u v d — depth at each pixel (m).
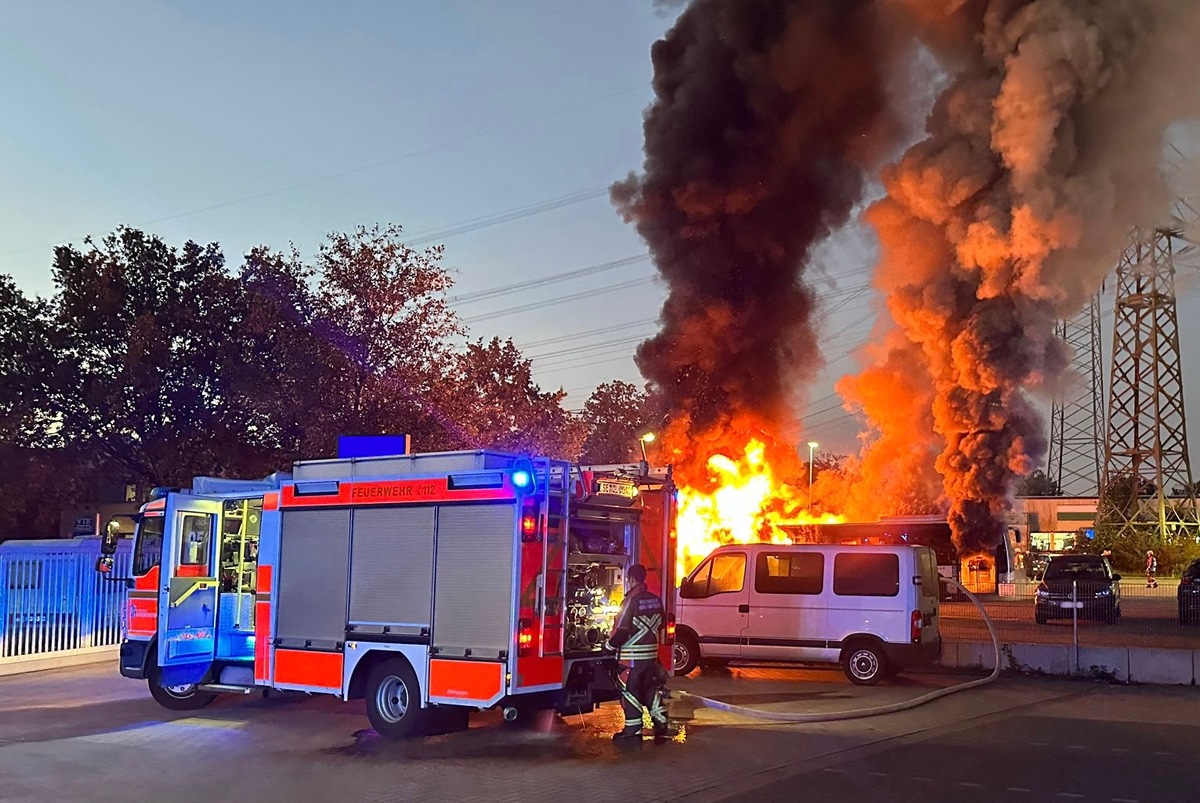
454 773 8.33
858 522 35.94
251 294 23.16
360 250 22.41
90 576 16.91
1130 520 55.41
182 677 11.34
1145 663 14.09
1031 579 37.56
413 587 9.70
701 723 10.78
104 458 29.00
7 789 7.81
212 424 26.73
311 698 12.52
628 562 10.61
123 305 27.97
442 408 23.00
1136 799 7.46
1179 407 54.72
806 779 8.08
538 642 9.22
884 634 13.72
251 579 11.80
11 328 28.22
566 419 28.09
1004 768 8.52
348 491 10.30
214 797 7.54
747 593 14.50
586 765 8.62
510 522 9.22
